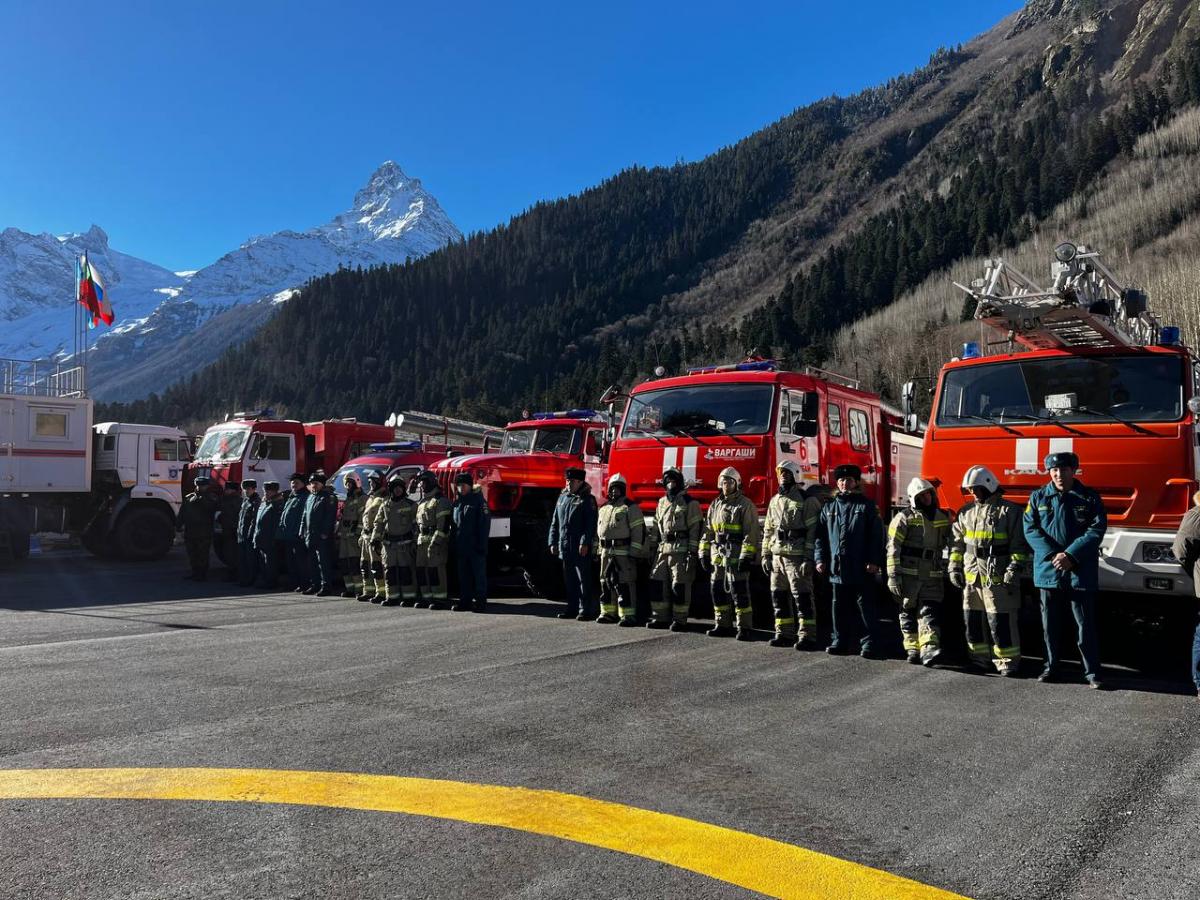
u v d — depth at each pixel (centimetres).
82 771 399
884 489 1162
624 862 306
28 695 551
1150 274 9888
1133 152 15462
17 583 1346
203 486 1398
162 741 449
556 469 1222
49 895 276
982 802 375
